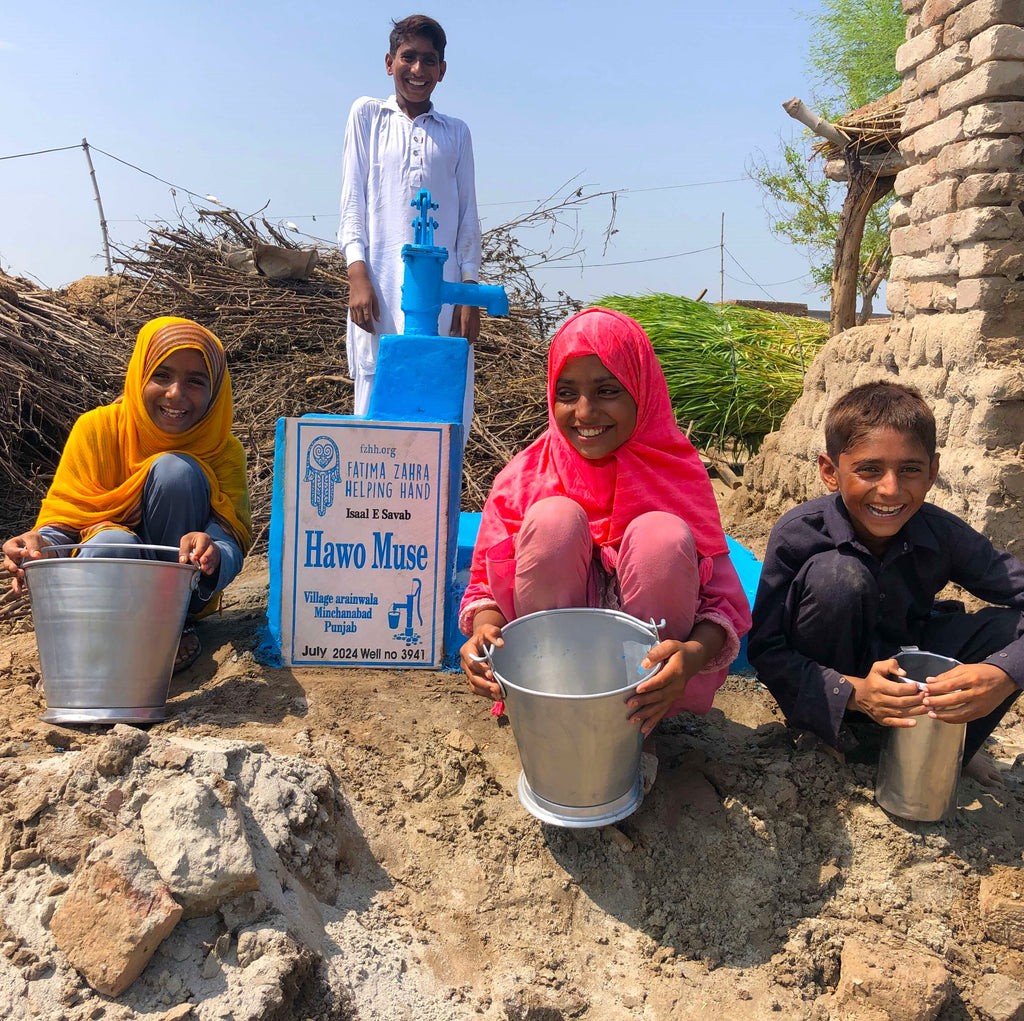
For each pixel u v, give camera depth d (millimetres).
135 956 1895
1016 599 2604
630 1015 2135
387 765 2715
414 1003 2076
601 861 2471
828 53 19531
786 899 2420
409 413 3301
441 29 4344
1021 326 4055
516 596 2570
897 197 5027
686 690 2590
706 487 2680
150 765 2215
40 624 2689
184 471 3117
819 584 2635
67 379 6230
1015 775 2885
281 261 7715
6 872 2070
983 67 4102
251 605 3949
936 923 2342
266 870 2145
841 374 5230
